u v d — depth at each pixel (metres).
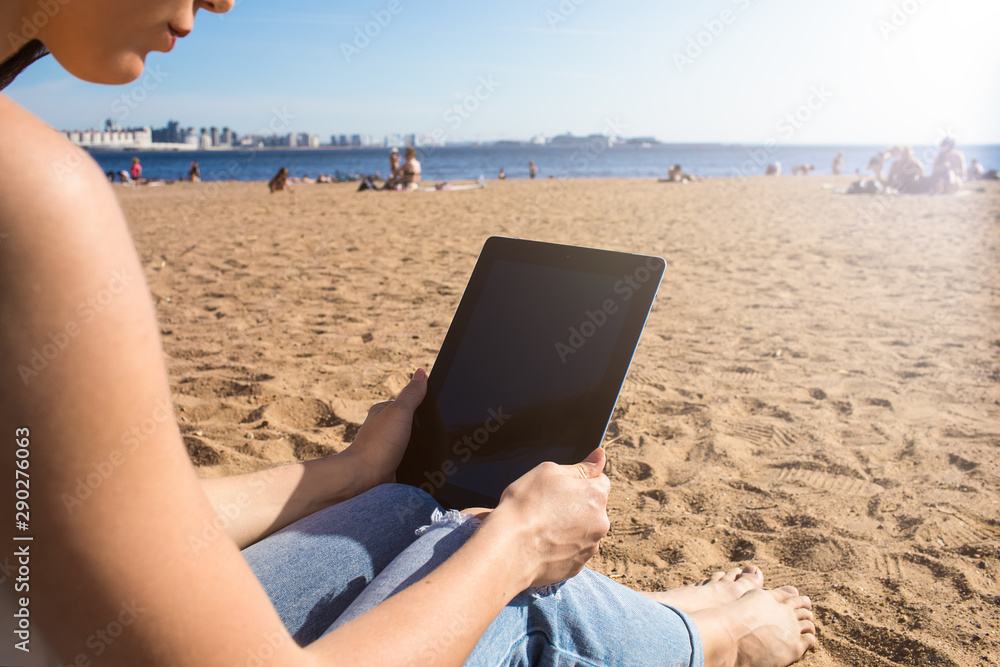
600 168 53.94
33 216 0.55
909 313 5.25
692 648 1.34
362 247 8.52
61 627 0.62
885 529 2.41
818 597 2.06
